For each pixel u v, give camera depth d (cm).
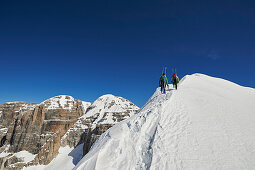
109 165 1377
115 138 1647
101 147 1658
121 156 1438
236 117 1638
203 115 1694
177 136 1414
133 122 1812
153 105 2084
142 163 1288
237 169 1032
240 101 2219
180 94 2303
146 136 1566
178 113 1775
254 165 1038
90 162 1461
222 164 1082
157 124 1655
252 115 1692
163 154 1265
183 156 1202
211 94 2375
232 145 1229
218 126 1484
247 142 1241
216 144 1259
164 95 2416
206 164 1104
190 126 1514
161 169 1146
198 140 1326
